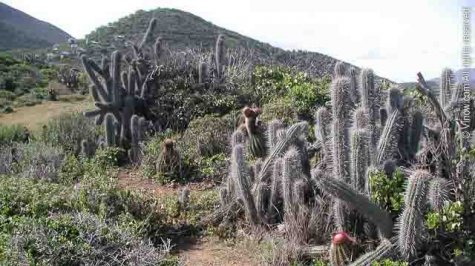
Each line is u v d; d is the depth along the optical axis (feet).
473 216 13.92
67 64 97.40
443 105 19.99
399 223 13.80
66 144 31.81
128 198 18.78
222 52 37.27
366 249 14.89
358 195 13.83
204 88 35.68
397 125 16.69
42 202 17.38
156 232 18.25
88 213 16.14
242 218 19.26
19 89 74.43
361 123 16.51
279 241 16.76
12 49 182.60
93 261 14.06
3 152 28.68
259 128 23.71
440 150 16.06
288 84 35.06
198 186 24.62
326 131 18.25
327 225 16.62
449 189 14.82
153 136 31.63
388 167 15.88
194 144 28.60
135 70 34.99
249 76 37.24
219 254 17.39
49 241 13.97
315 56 48.01
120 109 31.17
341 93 15.88
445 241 13.89
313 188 17.70
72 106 60.39
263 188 18.24
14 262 13.32
